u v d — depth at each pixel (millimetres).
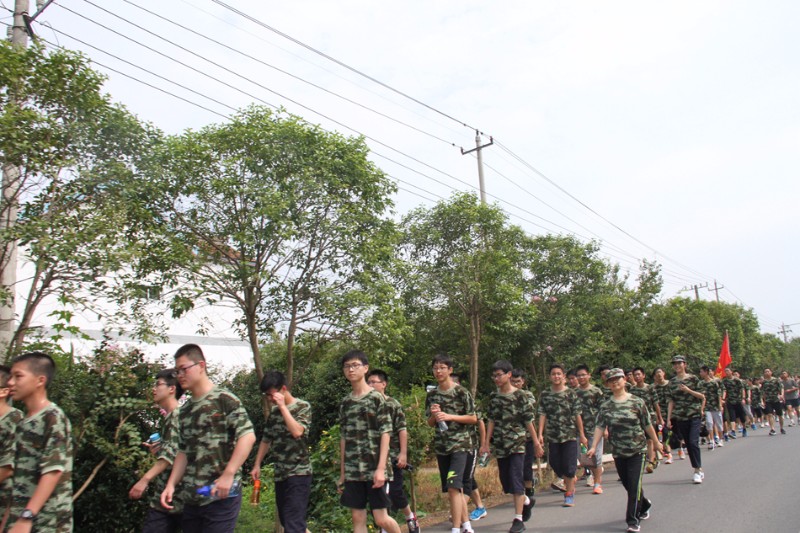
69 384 6156
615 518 7277
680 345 20125
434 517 8289
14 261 6562
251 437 4258
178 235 7707
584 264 14492
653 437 6832
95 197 6652
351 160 8195
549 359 14281
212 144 7816
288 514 5609
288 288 8305
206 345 17625
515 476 6980
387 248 8383
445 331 12680
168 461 4984
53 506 3908
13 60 6207
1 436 4430
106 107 6742
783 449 12797
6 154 5898
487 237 12219
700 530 6375
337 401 13609
